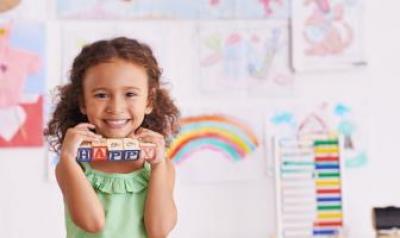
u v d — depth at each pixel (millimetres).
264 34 2398
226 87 2373
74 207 1241
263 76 2393
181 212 2354
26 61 2285
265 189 2393
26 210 2283
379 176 2443
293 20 2406
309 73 2420
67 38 2297
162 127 1476
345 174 2422
